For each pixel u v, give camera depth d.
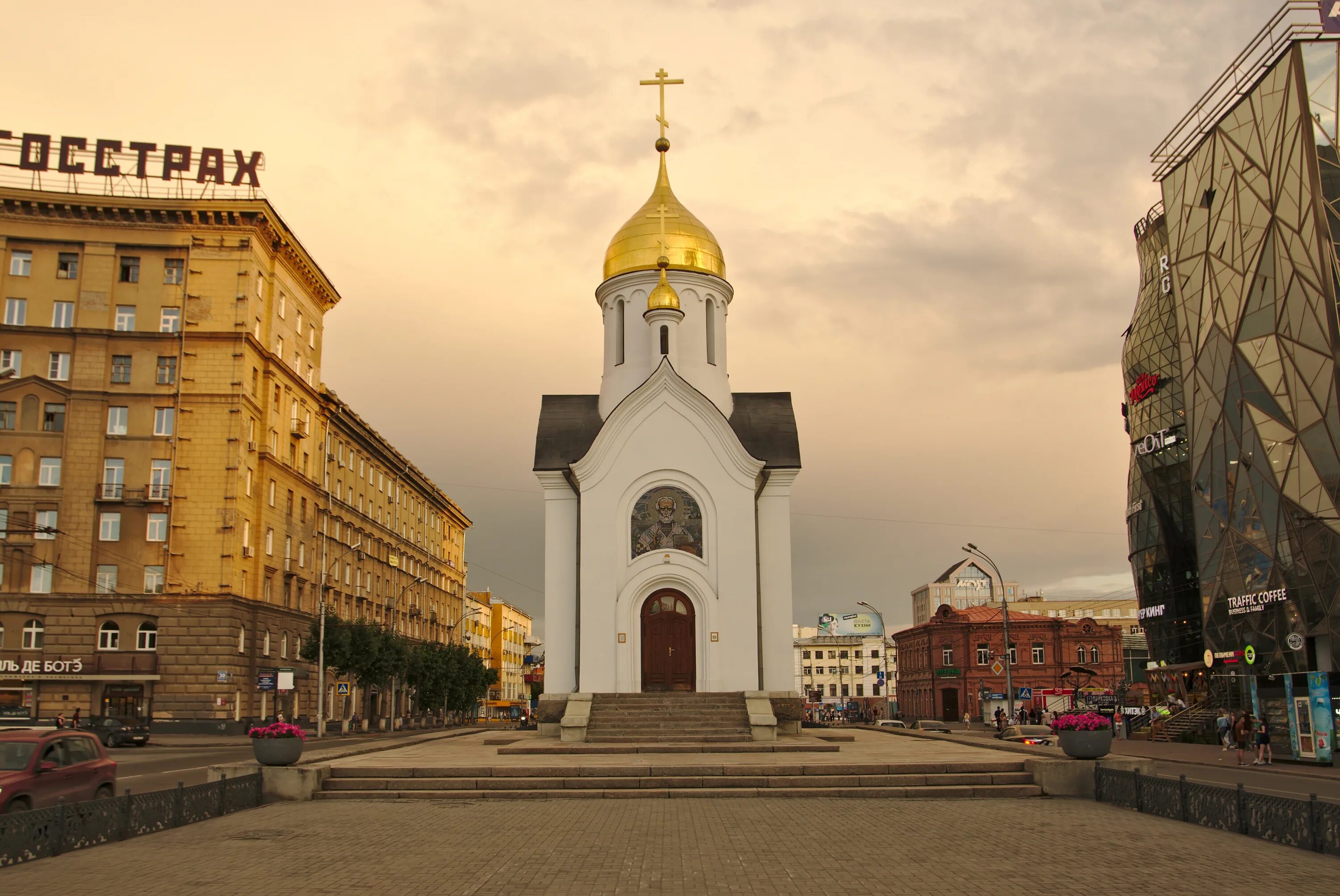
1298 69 44.22
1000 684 96.19
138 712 54.03
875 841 15.55
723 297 43.59
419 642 90.50
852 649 146.25
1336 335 42.06
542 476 39.38
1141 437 75.56
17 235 56.78
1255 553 49.66
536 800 21.19
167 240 57.84
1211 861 13.84
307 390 68.06
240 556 56.69
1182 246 56.75
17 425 55.53
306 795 21.27
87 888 12.27
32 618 54.12
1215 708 57.84
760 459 39.53
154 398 56.56
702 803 20.45
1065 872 13.11
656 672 36.41
